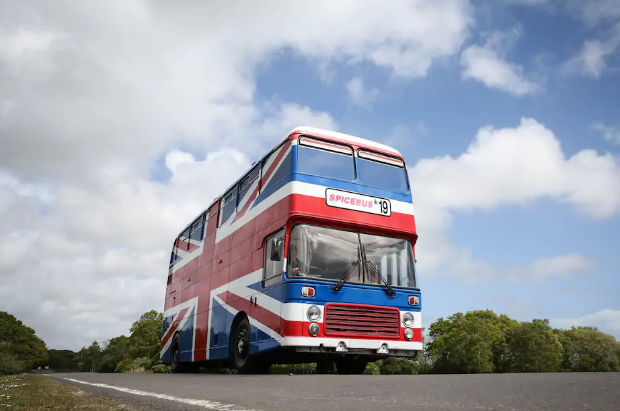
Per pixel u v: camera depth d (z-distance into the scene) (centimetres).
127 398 587
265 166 1270
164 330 2069
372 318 1084
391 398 452
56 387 781
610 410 313
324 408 411
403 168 1262
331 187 1131
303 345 1007
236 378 970
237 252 1364
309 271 1053
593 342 9369
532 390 432
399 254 1172
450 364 8756
